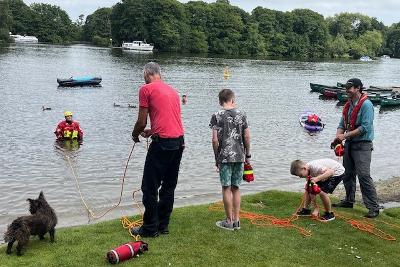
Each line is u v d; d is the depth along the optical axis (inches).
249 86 1994.3
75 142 820.0
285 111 1360.7
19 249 272.4
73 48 4542.3
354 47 5826.8
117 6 5022.1
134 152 755.4
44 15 5753.0
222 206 386.9
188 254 277.7
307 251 292.8
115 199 505.4
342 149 375.6
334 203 410.6
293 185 594.2
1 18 4616.1
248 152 311.7
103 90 1625.2
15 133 877.2
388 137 1063.0
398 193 546.3
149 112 287.3
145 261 266.2
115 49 4616.1
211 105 1359.5
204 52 4781.0
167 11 4778.5
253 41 5017.2
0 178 584.1
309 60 4773.6
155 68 291.6
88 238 303.0
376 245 311.7
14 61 2628.0
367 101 360.8
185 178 606.9
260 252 285.9
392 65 4758.9
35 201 291.6
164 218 308.0
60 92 1524.4
